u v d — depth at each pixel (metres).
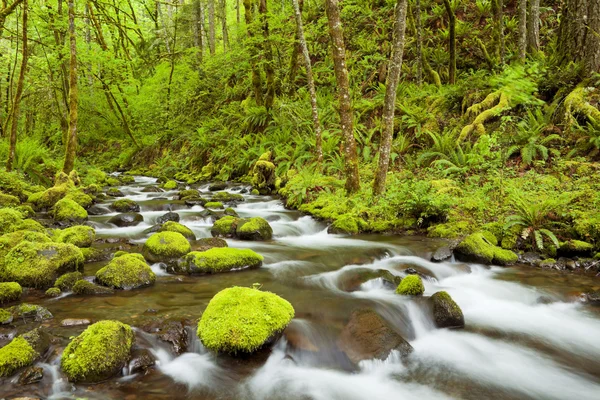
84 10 20.23
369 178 10.77
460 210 8.42
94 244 7.00
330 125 13.67
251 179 14.34
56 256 5.20
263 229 8.06
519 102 10.34
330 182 10.76
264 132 15.60
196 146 18.48
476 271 6.28
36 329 3.53
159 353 3.55
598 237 6.52
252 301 3.82
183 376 3.36
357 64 16.38
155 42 24.94
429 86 13.69
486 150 9.30
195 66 21.53
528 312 5.02
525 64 11.36
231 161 16.08
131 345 3.49
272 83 15.99
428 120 12.09
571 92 9.69
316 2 19.75
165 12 31.12
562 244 6.56
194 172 17.72
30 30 16.89
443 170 9.95
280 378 3.45
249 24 14.99
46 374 3.14
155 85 21.08
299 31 11.69
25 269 4.93
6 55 18.58
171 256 6.12
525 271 6.23
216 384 3.30
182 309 4.34
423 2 17.30
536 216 7.04
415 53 15.75
